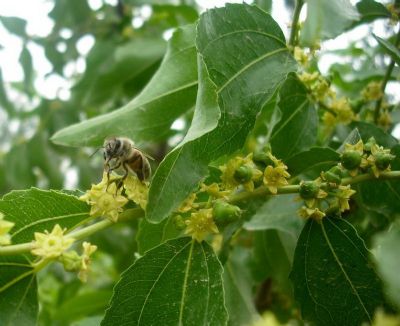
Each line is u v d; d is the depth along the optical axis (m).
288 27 0.12
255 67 0.10
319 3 0.11
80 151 0.24
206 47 0.09
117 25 0.23
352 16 0.11
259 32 0.10
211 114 0.08
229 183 0.10
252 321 0.13
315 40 0.10
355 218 0.13
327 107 0.13
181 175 0.08
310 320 0.10
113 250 0.21
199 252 0.09
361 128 0.13
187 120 0.18
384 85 0.13
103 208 0.09
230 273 0.14
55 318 0.18
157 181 0.08
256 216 0.13
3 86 0.26
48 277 0.26
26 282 0.09
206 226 0.09
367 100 0.13
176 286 0.09
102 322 0.09
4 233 0.08
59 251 0.08
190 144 0.09
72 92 0.22
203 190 0.10
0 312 0.08
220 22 0.09
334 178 0.10
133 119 0.12
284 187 0.10
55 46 0.24
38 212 0.09
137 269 0.09
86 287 0.24
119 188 0.09
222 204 0.09
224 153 0.09
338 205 0.10
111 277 0.25
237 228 0.11
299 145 0.12
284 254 0.14
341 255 0.10
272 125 0.12
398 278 0.08
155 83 0.12
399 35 0.13
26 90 0.26
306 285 0.10
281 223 0.12
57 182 0.23
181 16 0.23
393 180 0.11
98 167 0.25
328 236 0.10
